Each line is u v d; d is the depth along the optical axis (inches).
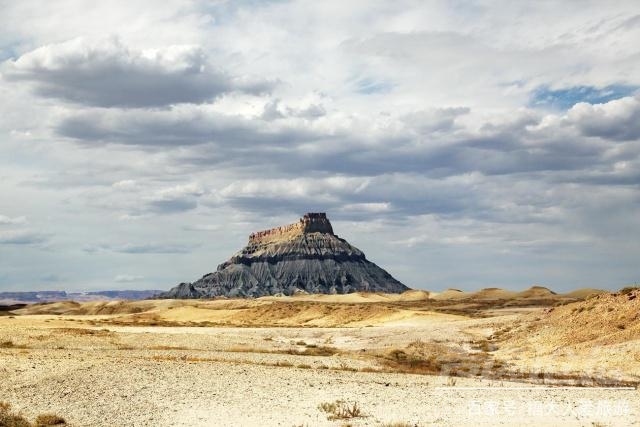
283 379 1697.8
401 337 3339.1
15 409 1258.6
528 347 2561.5
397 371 2063.2
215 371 1811.0
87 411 1245.1
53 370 1706.4
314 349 2883.9
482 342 2970.0
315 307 7037.4
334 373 1900.8
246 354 2524.6
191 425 1146.0
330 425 1127.0
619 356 2049.7
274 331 4153.5
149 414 1235.9
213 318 7190.0
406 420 1170.6
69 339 2869.1
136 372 1727.4
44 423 1135.6
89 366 1797.5
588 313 2699.3
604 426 1114.1
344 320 6038.4
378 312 6097.4
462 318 5103.3
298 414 1239.5
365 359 2420.0
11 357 1989.4
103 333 3270.2
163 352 2495.1
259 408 1301.7
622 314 2475.4
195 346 2837.1
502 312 7573.8
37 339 2800.2
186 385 1557.6
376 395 1469.0
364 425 1119.6
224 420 1185.4
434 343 3011.8
